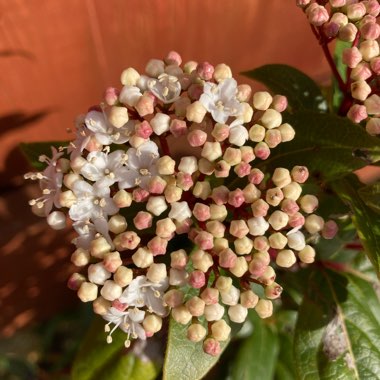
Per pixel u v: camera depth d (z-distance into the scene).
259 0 0.14
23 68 0.13
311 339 0.11
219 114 0.09
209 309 0.09
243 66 0.16
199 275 0.09
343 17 0.10
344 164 0.10
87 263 0.09
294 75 0.12
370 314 0.11
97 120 0.09
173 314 0.09
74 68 0.13
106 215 0.09
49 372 0.18
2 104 0.13
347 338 0.11
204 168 0.09
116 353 0.12
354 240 0.12
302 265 0.12
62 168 0.09
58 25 0.12
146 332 0.09
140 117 0.09
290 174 0.09
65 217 0.10
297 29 0.15
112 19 0.13
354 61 0.09
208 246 0.09
